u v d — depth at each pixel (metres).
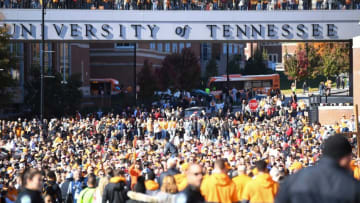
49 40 52.66
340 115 50.31
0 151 31.03
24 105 61.44
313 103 52.16
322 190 5.07
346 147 5.41
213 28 53.56
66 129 43.09
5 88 53.88
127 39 53.22
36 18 52.44
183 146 31.11
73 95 60.47
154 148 33.78
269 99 54.41
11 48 62.00
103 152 30.52
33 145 35.94
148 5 53.97
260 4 54.19
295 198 5.12
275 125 43.19
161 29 53.41
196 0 54.03
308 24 53.47
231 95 75.88
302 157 25.56
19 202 8.38
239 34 53.53
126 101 77.00
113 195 12.93
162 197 10.30
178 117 50.81
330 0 53.59
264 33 53.56
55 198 14.38
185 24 53.41
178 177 12.82
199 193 8.52
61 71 74.00
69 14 52.72
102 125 44.06
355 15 53.34
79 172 16.72
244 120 51.28
